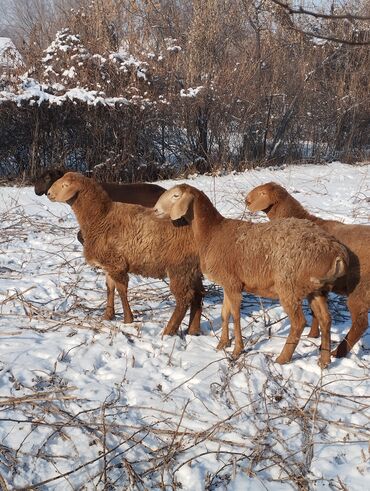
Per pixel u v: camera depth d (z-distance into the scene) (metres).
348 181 16.84
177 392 4.88
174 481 3.85
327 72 22.12
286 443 4.26
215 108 17.75
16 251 9.25
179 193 5.68
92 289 7.45
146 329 6.20
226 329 5.77
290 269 5.07
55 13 21.61
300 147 20.92
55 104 15.73
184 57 18.36
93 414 4.48
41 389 4.81
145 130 16.89
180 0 21.47
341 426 4.46
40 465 3.96
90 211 6.12
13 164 16.52
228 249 5.44
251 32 21.02
